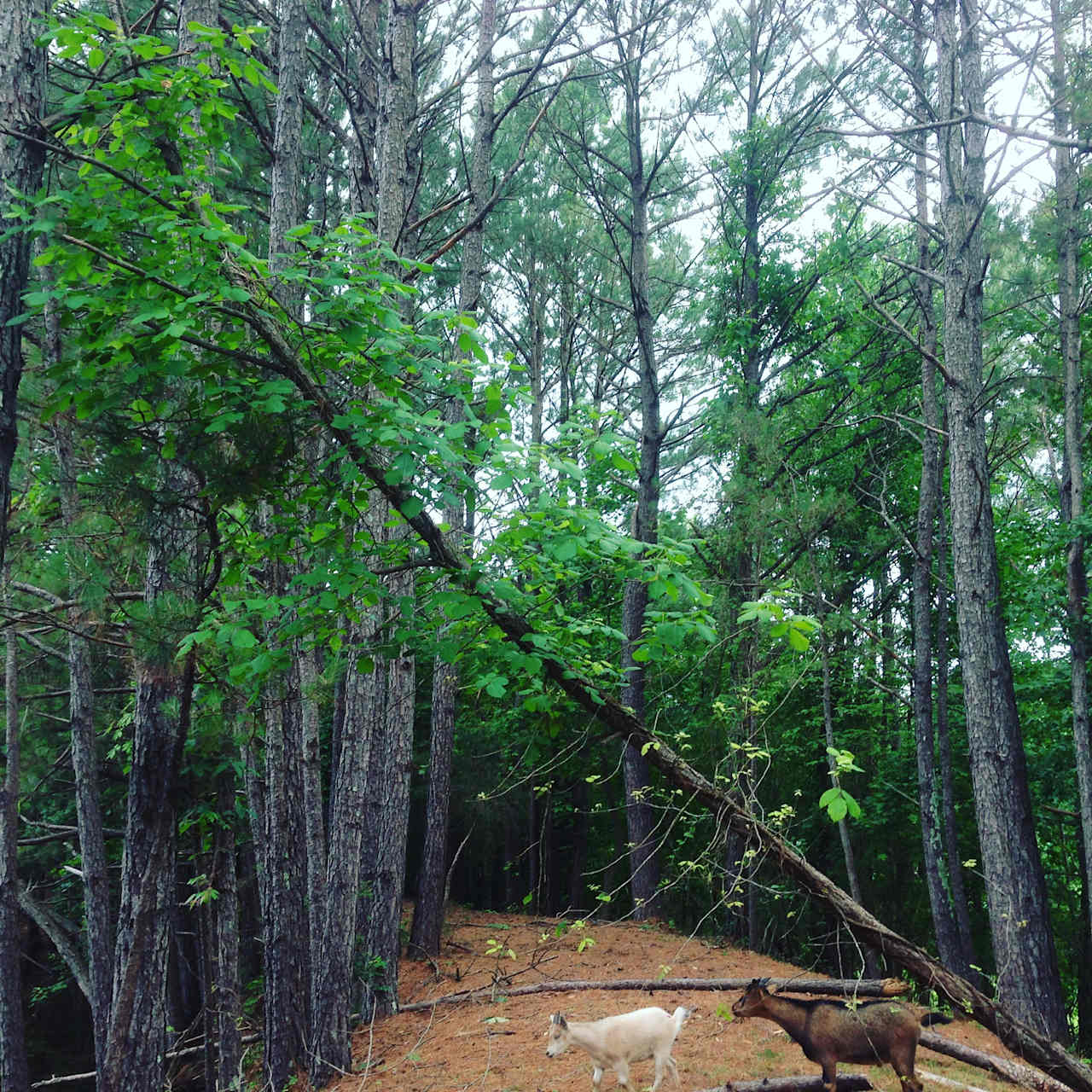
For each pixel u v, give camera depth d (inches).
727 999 461.4
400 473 209.0
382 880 531.5
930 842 657.6
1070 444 601.6
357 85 561.9
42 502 271.6
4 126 218.1
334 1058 418.9
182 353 221.1
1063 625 634.2
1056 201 611.2
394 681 562.9
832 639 708.0
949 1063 343.6
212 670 250.8
